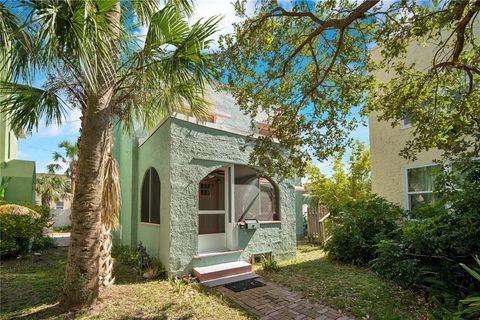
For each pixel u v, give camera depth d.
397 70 5.67
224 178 7.95
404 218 7.38
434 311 4.28
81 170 4.66
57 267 7.48
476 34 6.87
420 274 4.78
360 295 5.24
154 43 5.00
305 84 5.82
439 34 4.25
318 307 4.77
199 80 5.20
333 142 6.02
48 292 5.34
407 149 5.82
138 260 7.04
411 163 8.24
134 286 5.73
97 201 4.75
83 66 3.77
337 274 6.74
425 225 5.14
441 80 5.50
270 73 5.47
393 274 4.96
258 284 6.03
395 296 5.15
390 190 8.76
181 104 6.54
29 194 11.55
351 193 12.02
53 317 4.23
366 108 6.12
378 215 7.57
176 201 6.44
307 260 8.41
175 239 6.33
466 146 5.06
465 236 4.61
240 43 5.20
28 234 8.90
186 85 5.76
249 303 4.96
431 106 5.84
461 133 5.09
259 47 5.29
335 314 4.49
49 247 10.91
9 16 3.68
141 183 8.97
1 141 10.61
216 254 6.95
